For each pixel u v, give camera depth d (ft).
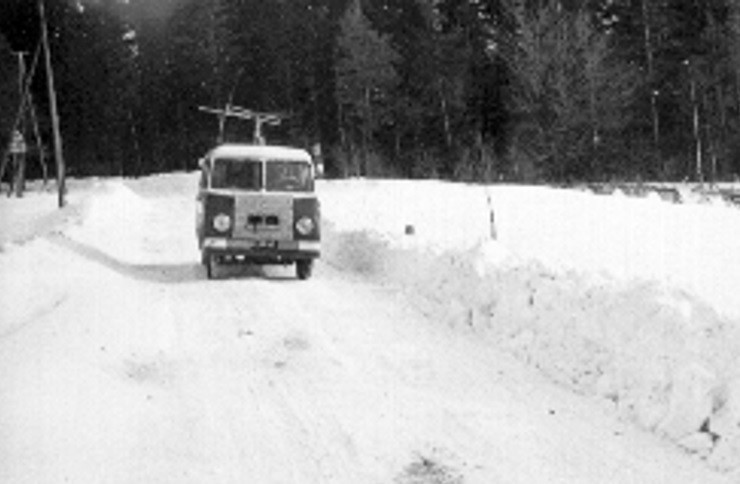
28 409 20.31
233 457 19.16
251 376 25.80
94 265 50.67
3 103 194.39
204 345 29.55
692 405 19.81
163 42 251.80
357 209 91.15
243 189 45.37
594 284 28.73
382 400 23.22
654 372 21.75
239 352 28.63
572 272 31.45
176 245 66.49
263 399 23.49
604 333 24.84
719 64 166.09
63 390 22.06
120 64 254.47
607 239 68.08
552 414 21.80
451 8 209.67
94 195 101.86
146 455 19.07
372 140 208.23
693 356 21.30
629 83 165.07
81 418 20.47
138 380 25.09
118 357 26.61
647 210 86.02
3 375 22.71
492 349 28.68
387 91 203.72
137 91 255.29
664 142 172.76
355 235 56.18
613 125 148.77
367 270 49.52
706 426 19.51
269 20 247.29
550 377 25.13
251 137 232.94
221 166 45.68
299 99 232.73
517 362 26.94
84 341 27.32
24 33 245.04
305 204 45.70
